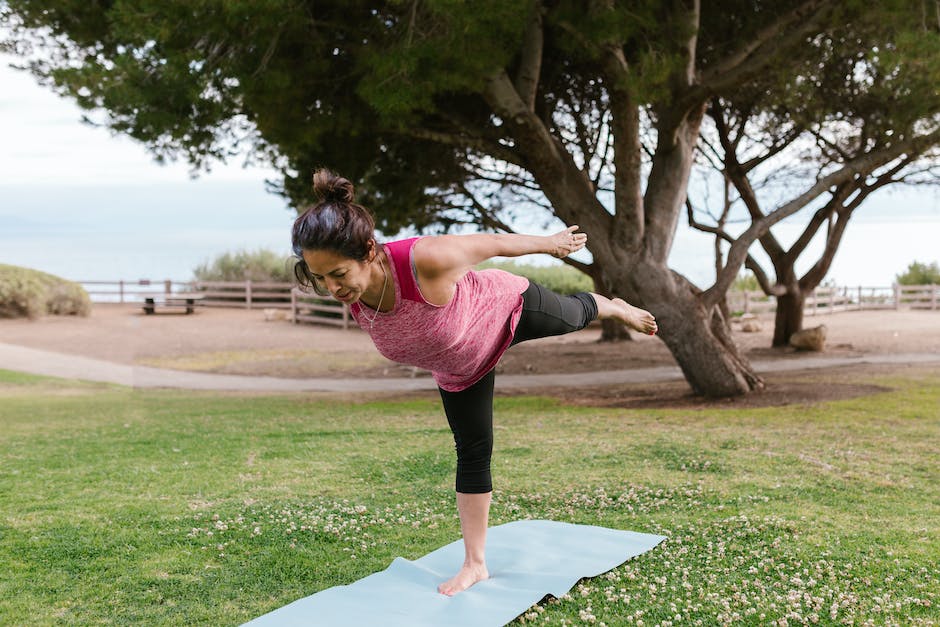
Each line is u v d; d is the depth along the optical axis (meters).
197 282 28.89
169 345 20.47
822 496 5.05
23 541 4.17
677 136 10.19
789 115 13.02
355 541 4.16
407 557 3.89
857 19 8.55
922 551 3.83
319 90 9.30
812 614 3.03
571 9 7.90
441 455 6.62
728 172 13.84
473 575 3.33
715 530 4.22
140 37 8.15
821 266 16.64
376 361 17.53
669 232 10.25
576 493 5.18
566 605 3.15
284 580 3.57
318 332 22.94
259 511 4.77
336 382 14.55
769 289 15.57
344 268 2.51
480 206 14.16
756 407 9.48
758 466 6.02
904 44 7.23
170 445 7.36
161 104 8.20
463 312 2.80
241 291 28.95
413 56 7.28
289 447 7.18
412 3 7.73
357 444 7.29
